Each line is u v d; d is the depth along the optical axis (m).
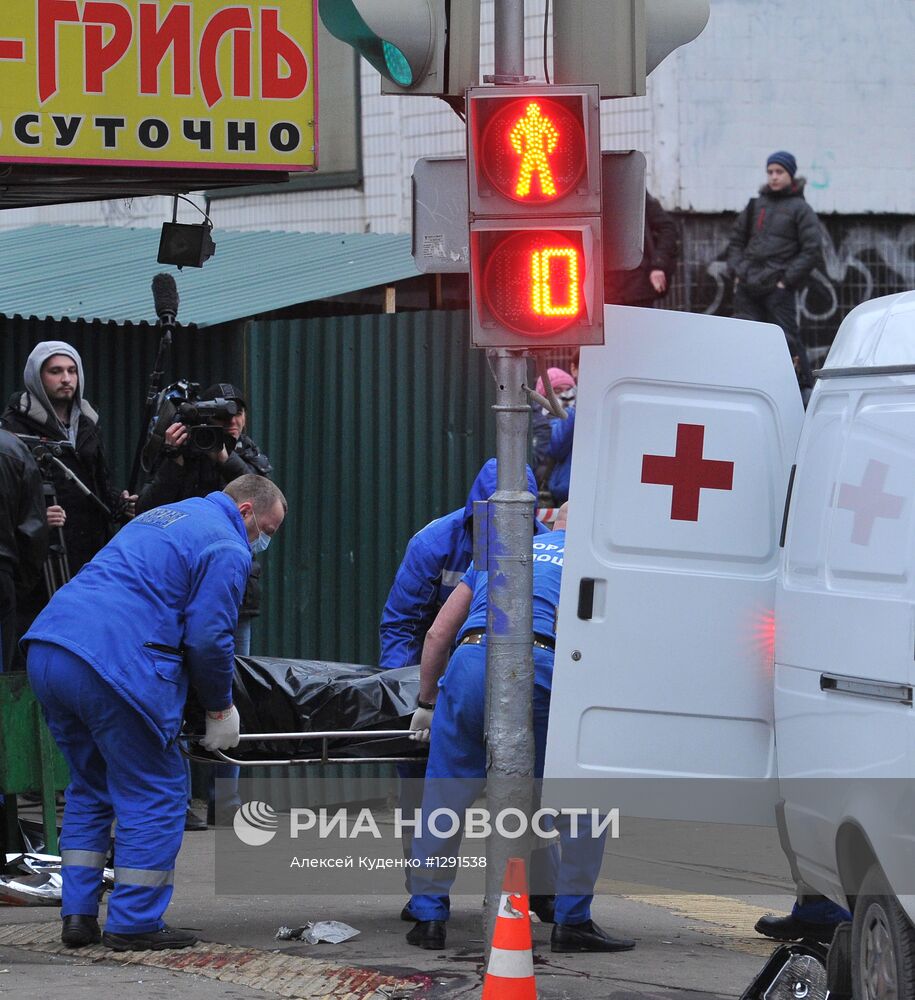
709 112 62.06
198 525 24.69
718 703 22.83
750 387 23.14
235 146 32.81
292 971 23.12
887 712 18.59
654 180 61.72
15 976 22.89
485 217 21.30
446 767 24.88
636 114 62.31
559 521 26.31
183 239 35.47
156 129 32.44
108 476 35.06
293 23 32.94
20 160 31.75
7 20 31.67
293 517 39.44
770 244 57.31
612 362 22.97
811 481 21.53
